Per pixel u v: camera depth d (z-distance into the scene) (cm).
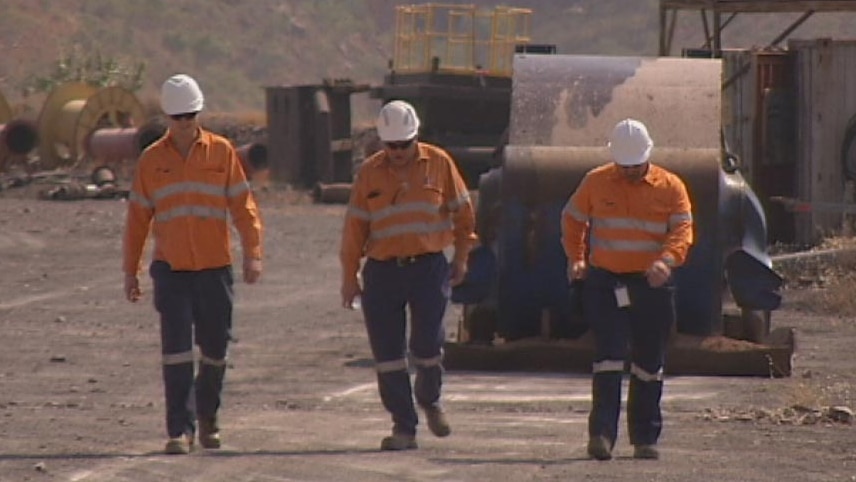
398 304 4453
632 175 4200
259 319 7969
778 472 4038
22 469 4125
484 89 16488
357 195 4441
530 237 6259
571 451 4403
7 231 12838
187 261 4397
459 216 4478
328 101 17738
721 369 6016
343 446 4525
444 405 5381
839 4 11431
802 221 10831
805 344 7012
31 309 8319
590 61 6625
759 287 6225
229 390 5797
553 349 6166
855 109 10919
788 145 11081
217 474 4053
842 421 4941
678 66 6581
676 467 4112
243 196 4459
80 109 19225
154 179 4416
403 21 17800
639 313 4231
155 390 5784
